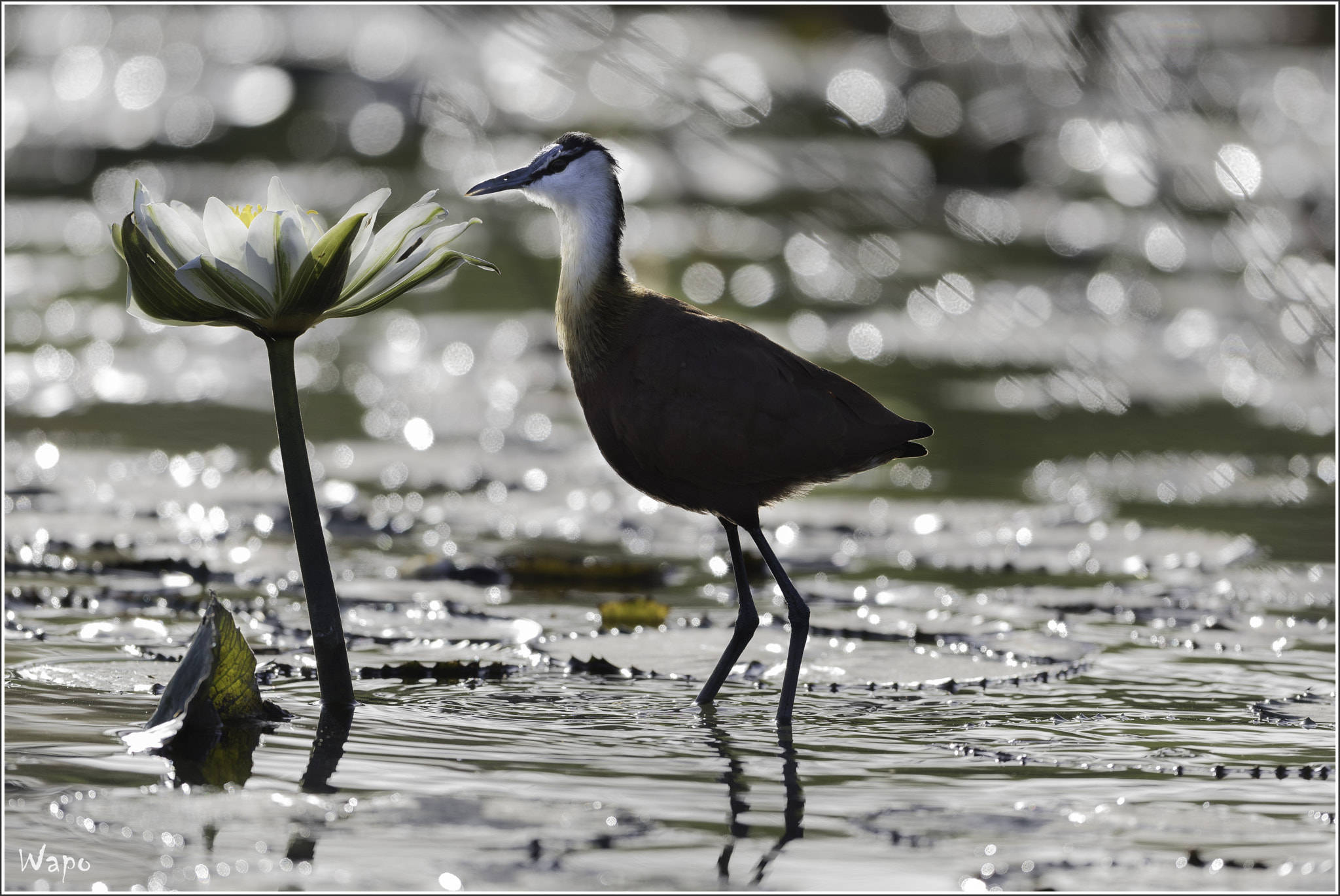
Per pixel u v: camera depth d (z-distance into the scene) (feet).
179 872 18.60
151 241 24.12
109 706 25.49
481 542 42.09
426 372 65.51
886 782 22.97
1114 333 67.87
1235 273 76.18
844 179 34.06
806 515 45.39
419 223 25.49
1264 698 28.48
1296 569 39.78
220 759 23.00
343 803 21.13
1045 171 91.04
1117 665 30.89
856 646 32.09
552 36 31.50
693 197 93.20
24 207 94.32
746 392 29.19
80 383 61.16
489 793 21.81
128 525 40.34
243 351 68.95
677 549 42.16
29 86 113.19
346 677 26.48
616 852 19.66
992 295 41.88
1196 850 20.06
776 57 94.17
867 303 78.18
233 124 109.81
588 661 29.84
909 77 93.76
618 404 30.17
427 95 52.70
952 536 42.65
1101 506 46.96
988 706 27.81
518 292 81.82
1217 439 56.08
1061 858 19.76
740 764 23.77
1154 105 29.40
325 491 46.37
